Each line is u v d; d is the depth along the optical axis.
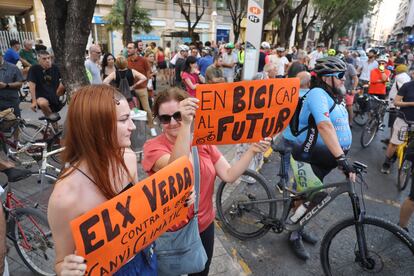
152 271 1.39
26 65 9.07
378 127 6.10
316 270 2.67
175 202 1.36
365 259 2.22
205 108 1.66
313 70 2.59
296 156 2.61
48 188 2.81
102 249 1.06
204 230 1.80
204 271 1.92
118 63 5.43
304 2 16.22
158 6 23.45
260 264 2.72
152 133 5.73
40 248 2.29
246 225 3.03
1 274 1.37
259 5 4.87
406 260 2.10
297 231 2.77
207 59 8.90
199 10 26.08
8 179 2.38
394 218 3.52
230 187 3.75
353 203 2.22
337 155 2.24
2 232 1.36
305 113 2.51
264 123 1.80
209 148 1.85
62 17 3.99
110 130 1.06
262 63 9.52
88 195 1.08
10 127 4.15
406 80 5.54
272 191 2.86
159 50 13.38
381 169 4.88
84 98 1.04
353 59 10.57
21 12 18.38
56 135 4.32
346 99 6.99
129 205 1.14
